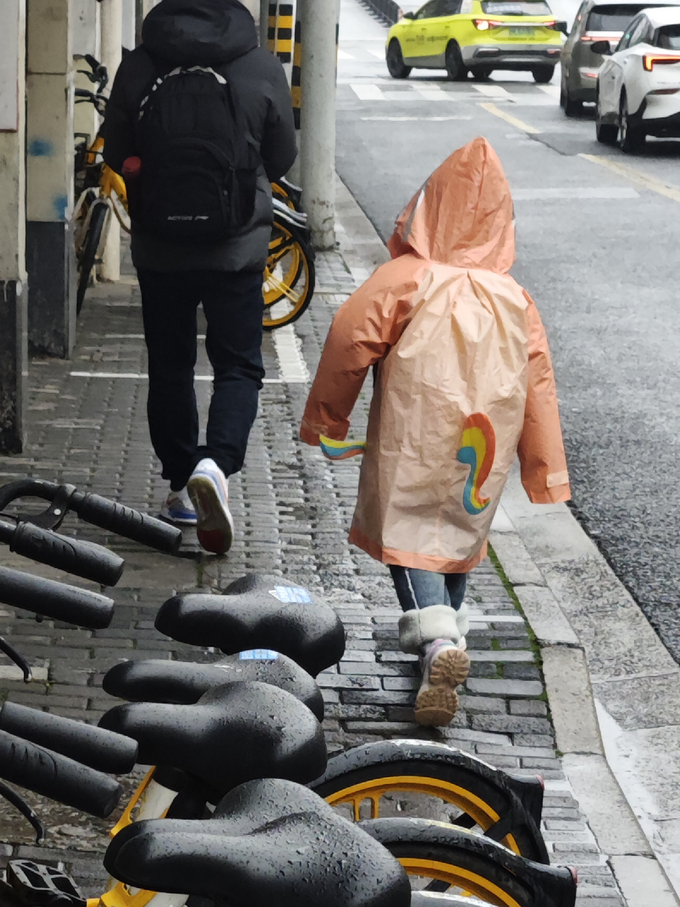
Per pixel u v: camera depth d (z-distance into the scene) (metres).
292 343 9.43
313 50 12.16
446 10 30.89
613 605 5.58
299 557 5.67
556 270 12.31
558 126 23.45
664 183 17.48
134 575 5.30
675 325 10.43
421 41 31.27
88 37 10.44
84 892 3.22
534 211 15.34
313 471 6.80
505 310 4.21
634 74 20.00
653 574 5.91
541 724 4.42
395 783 2.54
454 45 30.52
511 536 6.19
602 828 3.85
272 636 2.15
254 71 5.32
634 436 7.78
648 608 5.56
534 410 4.34
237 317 5.53
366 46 41.53
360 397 8.13
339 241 13.18
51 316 8.50
